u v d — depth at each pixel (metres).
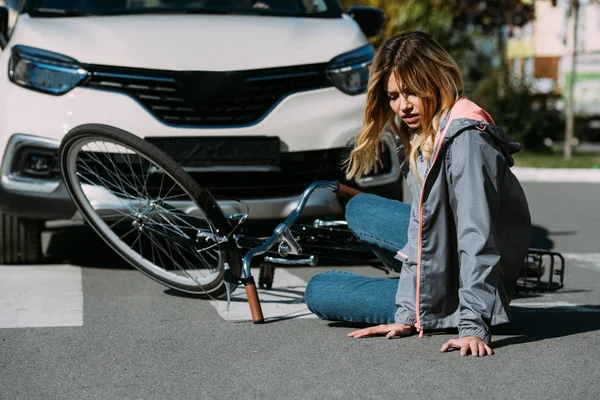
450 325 4.07
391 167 6.02
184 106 5.65
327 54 5.94
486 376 3.55
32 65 5.76
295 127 5.74
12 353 3.95
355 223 4.45
